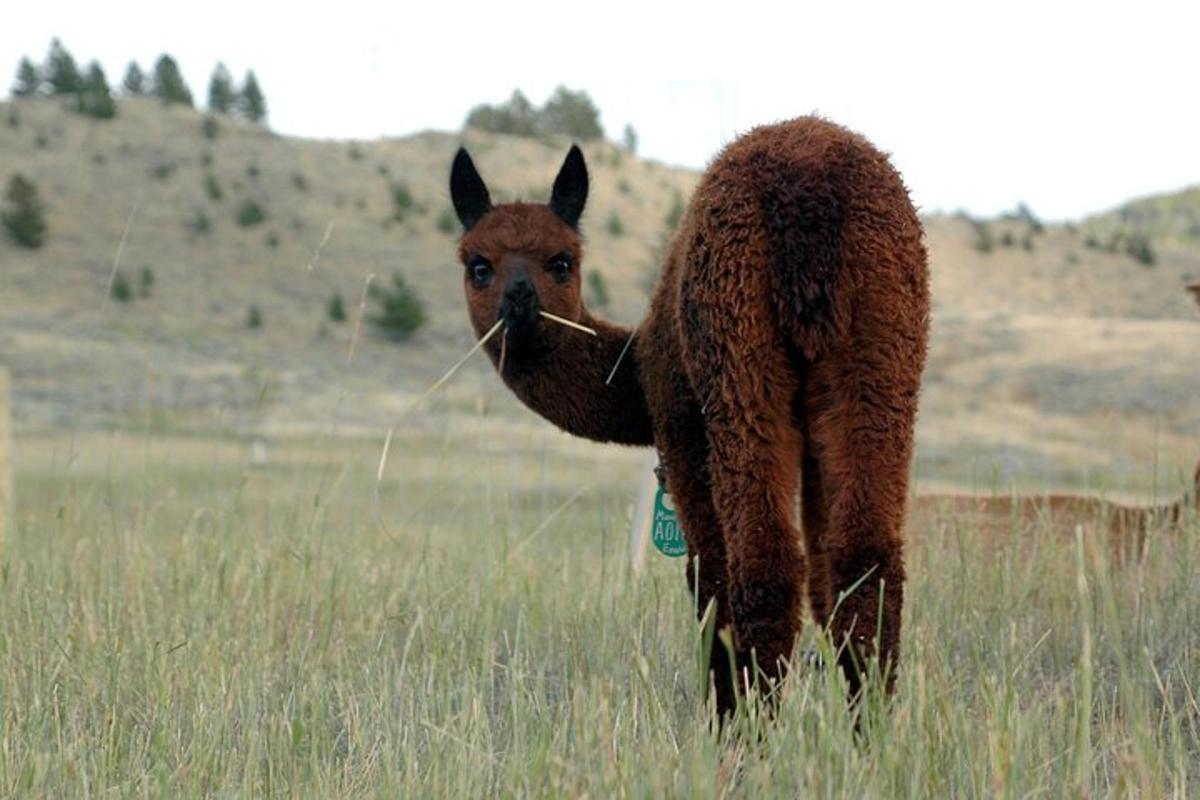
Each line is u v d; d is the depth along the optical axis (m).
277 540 27.83
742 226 15.76
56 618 22.23
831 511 15.44
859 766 13.78
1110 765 15.86
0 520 29.89
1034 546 24.92
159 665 19.30
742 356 15.69
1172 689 19.08
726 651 17.16
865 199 15.67
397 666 19.97
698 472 17.61
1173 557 23.72
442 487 32.75
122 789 15.50
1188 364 162.62
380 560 28.59
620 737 15.95
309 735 17.22
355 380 195.75
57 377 173.62
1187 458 42.06
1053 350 177.62
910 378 15.56
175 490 36.91
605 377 20.28
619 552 27.70
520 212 20.89
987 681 15.52
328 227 22.28
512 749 15.87
